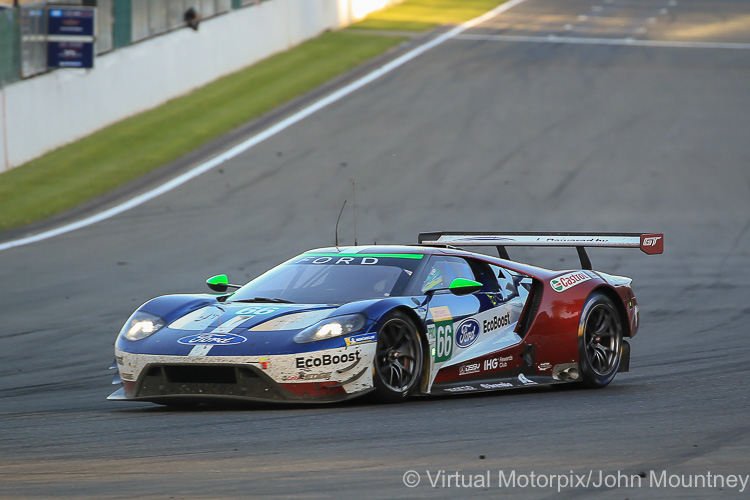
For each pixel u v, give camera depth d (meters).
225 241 54.91
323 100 98.81
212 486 14.96
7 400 25.30
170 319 23.06
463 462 16.52
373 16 154.62
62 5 76.62
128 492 14.68
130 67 89.06
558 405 22.66
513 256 52.88
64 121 78.62
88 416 22.05
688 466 16.33
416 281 23.89
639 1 189.62
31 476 15.86
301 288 24.17
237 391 21.28
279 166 75.31
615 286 27.38
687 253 52.97
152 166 74.94
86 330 36.16
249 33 114.00
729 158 78.38
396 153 79.38
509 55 125.62
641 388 25.89
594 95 102.12
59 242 55.16
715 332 36.06
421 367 22.89
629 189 68.75
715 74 114.81
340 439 18.34
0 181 68.25
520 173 73.12
